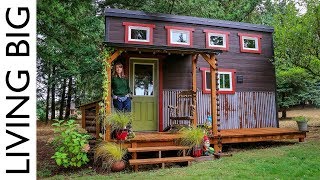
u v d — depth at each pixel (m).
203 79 10.15
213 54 7.81
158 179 5.21
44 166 6.57
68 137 6.14
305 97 15.99
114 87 7.46
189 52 7.56
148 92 9.22
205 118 10.00
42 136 11.95
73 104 22.69
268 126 11.15
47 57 10.42
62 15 8.45
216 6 15.65
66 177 5.60
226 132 8.75
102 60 6.80
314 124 14.06
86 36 10.23
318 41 11.09
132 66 9.10
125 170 6.18
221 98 10.45
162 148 6.57
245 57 11.05
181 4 12.53
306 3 11.36
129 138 6.68
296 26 11.16
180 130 7.65
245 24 11.10
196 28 10.30
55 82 17.36
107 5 12.31
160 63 9.37
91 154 6.99
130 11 9.31
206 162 6.64
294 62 11.67
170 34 9.81
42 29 8.85
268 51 11.53
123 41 9.20
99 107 7.03
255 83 11.11
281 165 5.96
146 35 9.55
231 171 5.63
